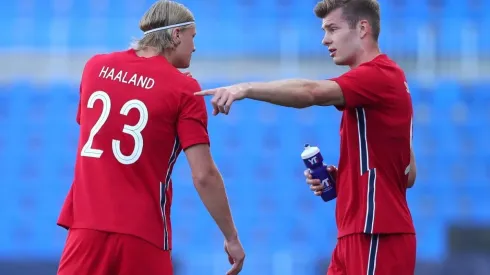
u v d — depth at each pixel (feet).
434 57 177.68
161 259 40.06
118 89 40.34
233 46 181.57
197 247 147.74
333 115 166.40
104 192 39.32
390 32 180.34
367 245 40.83
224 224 41.96
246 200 157.28
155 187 39.91
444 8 185.06
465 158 163.02
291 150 163.63
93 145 40.01
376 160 40.91
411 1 185.26
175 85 40.29
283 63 180.34
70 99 169.99
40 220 156.25
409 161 42.42
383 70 40.63
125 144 39.63
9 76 179.01
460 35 180.55
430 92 170.09
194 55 180.45
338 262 42.55
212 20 185.06
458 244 148.25
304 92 38.01
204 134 40.55
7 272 122.01
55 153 164.14
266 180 159.74
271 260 137.18
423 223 153.89
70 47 183.62
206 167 40.42
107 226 38.96
